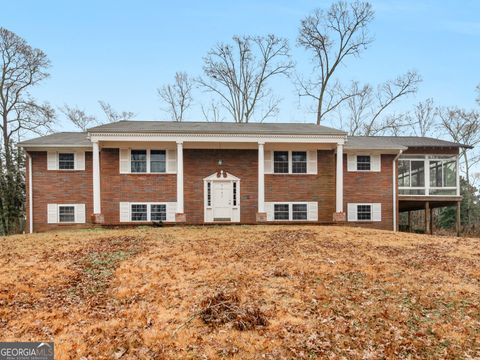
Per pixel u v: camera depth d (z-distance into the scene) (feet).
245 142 64.28
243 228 57.77
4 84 102.22
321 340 19.71
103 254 38.04
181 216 62.34
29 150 65.26
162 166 68.18
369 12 113.29
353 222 70.49
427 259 37.32
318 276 30.42
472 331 20.83
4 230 85.10
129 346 19.54
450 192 74.08
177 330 21.22
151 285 28.86
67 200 65.92
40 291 27.86
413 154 74.02
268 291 26.89
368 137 83.92
